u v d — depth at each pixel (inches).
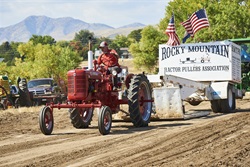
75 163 329.1
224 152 351.9
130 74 555.2
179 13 1829.5
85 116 563.8
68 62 1876.2
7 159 358.6
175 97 593.0
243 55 940.0
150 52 2194.9
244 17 1689.2
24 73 1854.1
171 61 743.7
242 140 402.9
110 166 313.6
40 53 1872.5
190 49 733.9
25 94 1054.4
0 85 1035.3
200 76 731.4
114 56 534.6
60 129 559.5
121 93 549.6
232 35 1673.2
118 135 475.8
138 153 360.8
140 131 502.3
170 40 742.5
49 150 393.7
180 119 595.5
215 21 1707.7
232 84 734.5
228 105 698.2
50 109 509.7
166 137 441.1
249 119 553.9
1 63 1863.9
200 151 358.9
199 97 665.6
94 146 403.5
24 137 494.3
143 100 550.6
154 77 680.4
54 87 1149.1
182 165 310.5
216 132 454.6
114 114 594.9
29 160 349.1
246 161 320.5
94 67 534.6
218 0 1809.8
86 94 497.7
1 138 494.6
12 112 805.2
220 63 721.6
